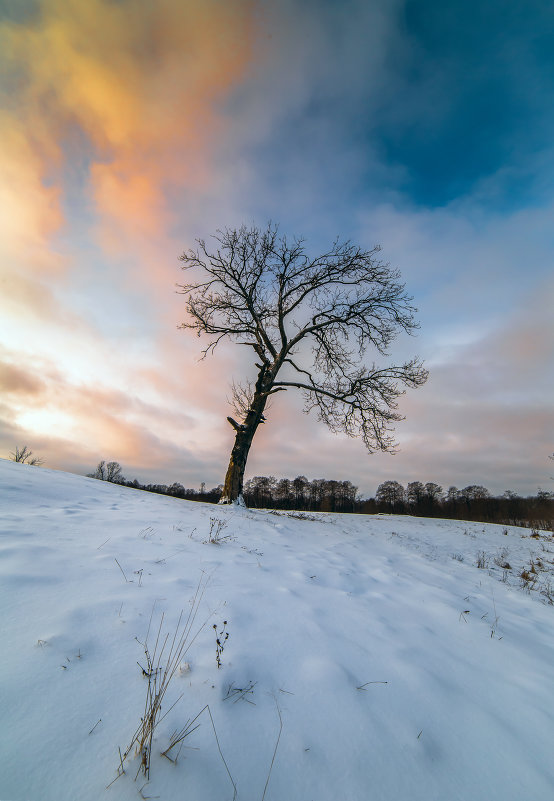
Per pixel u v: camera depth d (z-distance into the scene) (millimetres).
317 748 1995
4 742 1636
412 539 12703
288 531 9133
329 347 16031
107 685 2107
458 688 2896
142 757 1681
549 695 3014
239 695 2256
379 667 2941
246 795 1653
